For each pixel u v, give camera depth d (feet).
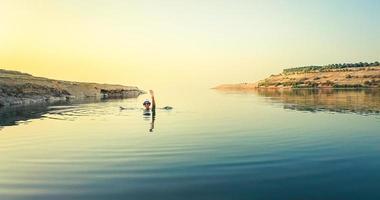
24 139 85.92
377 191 46.96
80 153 69.15
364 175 53.42
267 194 46.06
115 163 60.85
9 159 64.54
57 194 46.37
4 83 231.91
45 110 166.71
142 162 61.41
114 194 46.21
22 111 160.97
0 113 150.92
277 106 197.67
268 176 53.01
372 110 162.09
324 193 46.34
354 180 51.29
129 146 75.87
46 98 249.96
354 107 180.86
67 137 88.69
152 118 134.00
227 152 68.95
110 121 123.95
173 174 54.19
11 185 49.88
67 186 49.26
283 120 124.36
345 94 358.23
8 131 99.35
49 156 66.69
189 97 314.76
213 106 199.31
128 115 145.07
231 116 140.77
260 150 70.54
